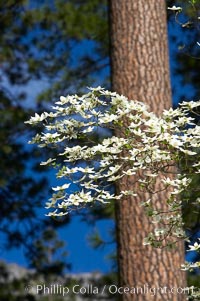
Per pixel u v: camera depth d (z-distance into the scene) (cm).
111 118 342
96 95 355
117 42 494
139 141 368
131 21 493
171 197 354
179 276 455
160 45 495
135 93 481
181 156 354
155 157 333
